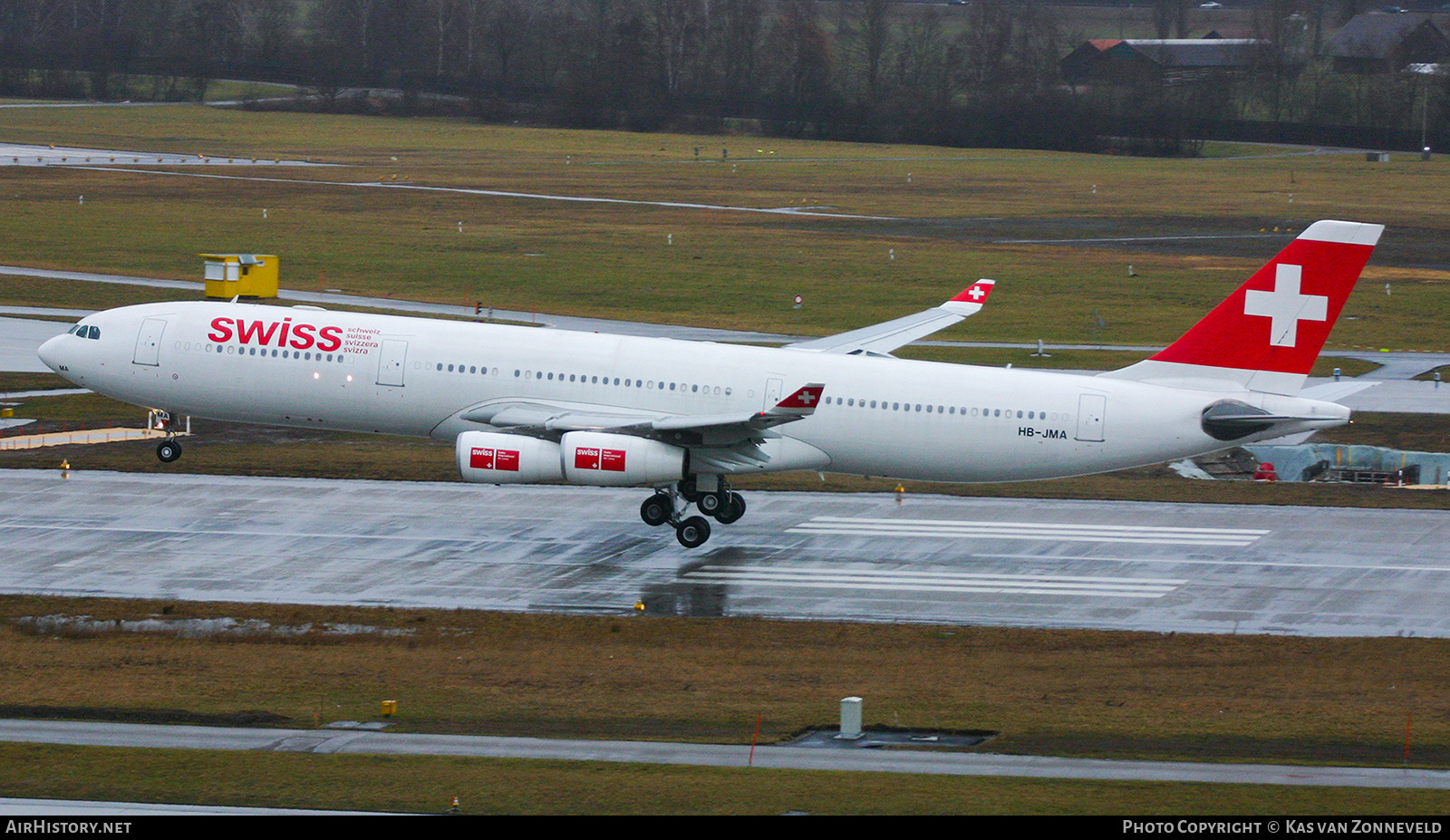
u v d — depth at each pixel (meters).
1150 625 155.62
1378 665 143.00
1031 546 186.50
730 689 134.88
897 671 140.62
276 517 193.88
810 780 109.12
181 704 128.50
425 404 189.50
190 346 192.75
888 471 188.88
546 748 117.44
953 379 185.00
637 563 176.62
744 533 190.75
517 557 177.88
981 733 123.00
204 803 103.44
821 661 143.88
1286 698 133.00
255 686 134.00
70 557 173.50
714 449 180.62
